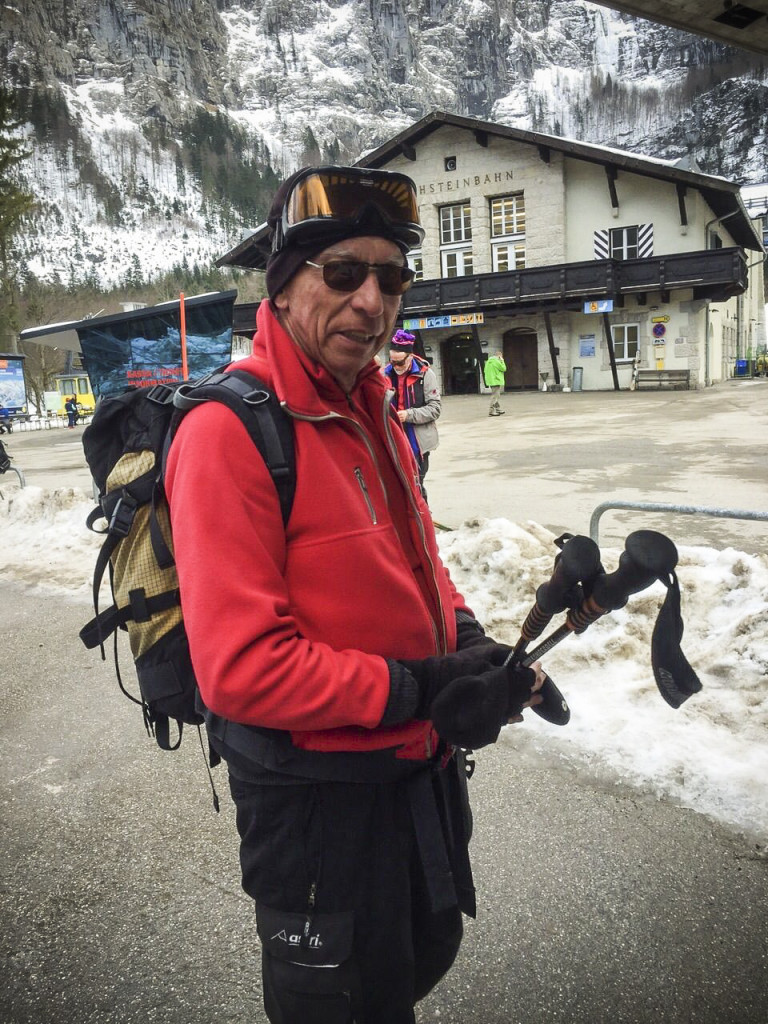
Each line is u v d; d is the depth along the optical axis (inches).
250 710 38.7
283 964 46.6
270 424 41.8
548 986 77.2
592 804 106.0
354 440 46.1
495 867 94.5
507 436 576.7
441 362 1222.3
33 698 153.3
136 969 82.2
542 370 1147.9
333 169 41.6
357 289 43.3
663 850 95.8
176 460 42.9
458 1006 75.7
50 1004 78.0
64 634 190.4
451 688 40.4
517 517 287.3
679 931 83.0
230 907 91.1
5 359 1311.5
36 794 118.0
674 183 1046.4
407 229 44.4
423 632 46.3
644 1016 73.4
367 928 46.7
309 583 42.4
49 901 93.4
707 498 303.0
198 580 39.0
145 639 49.5
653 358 1070.4
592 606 38.4
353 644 43.4
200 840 104.6
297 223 42.1
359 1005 48.1
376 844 46.6
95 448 54.3
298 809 45.3
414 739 46.1
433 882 46.0
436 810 47.7
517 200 1154.0
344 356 45.0
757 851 94.6
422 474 237.1
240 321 1230.9
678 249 1065.5
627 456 428.1
